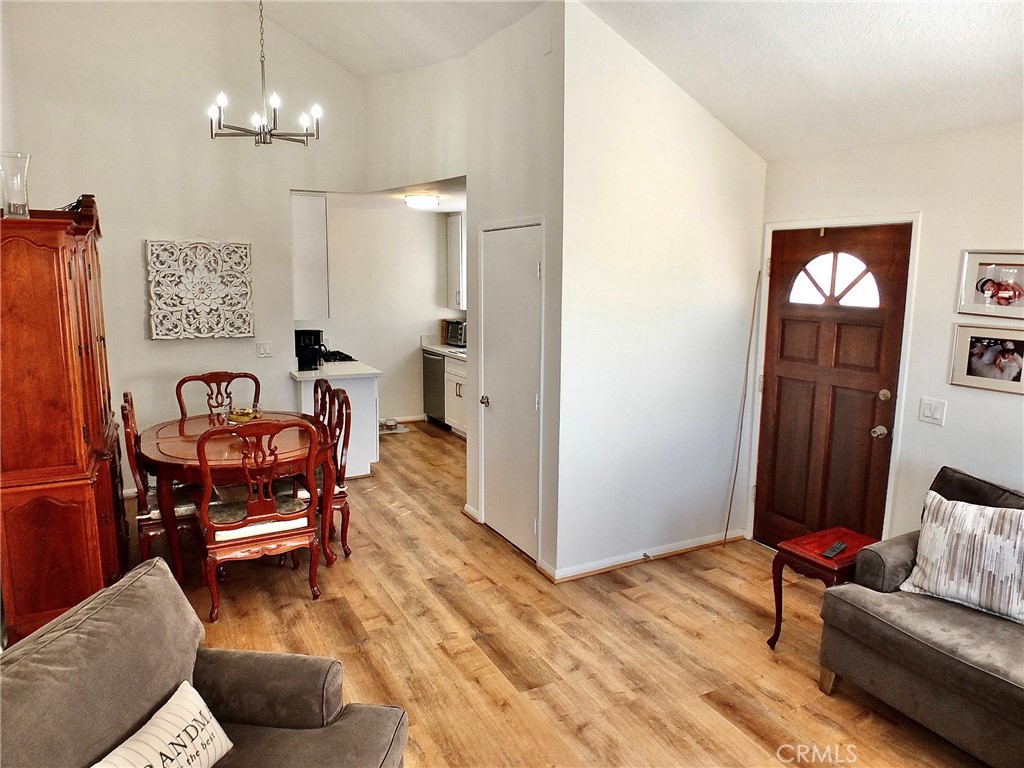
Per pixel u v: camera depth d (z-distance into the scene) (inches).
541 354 140.7
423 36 162.4
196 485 146.9
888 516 134.4
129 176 180.1
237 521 124.9
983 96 107.7
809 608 130.7
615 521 147.0
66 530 113.1
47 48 167.8
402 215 279.1
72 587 114.8
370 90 202.2
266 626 122.3
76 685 57.7
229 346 197.6
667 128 139.2
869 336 136.4
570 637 119.4
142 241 183.5
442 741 92.2
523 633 120.6
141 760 56.9
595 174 131.5
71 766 54.5
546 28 129.7
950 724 86.3
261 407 203.5
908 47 103.8
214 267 190.9
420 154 186.5
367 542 162.1
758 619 126.3
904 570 103.9
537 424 144.3
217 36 185.5
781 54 117.0
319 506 149.4
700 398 154.6
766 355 158.7
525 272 144.4
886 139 129.0
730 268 153.6
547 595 135.3
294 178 199.9
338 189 206.1
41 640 60.5
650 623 124.5
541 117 133.9
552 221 132.7
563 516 139.6
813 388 148.7
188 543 161.2
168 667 67.2
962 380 120.3
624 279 138.6
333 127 202.7
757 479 164.1
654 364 145.9
